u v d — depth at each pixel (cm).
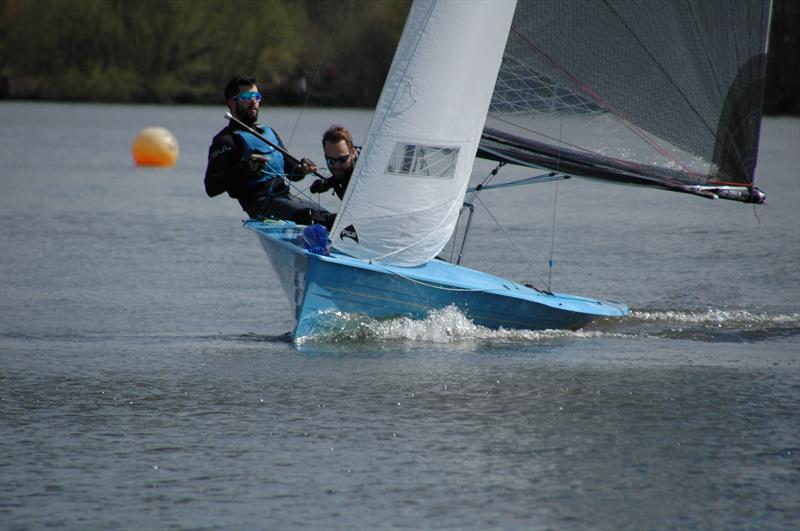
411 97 4266
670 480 2973
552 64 4641
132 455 3169
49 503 2841
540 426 3391
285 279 4528
